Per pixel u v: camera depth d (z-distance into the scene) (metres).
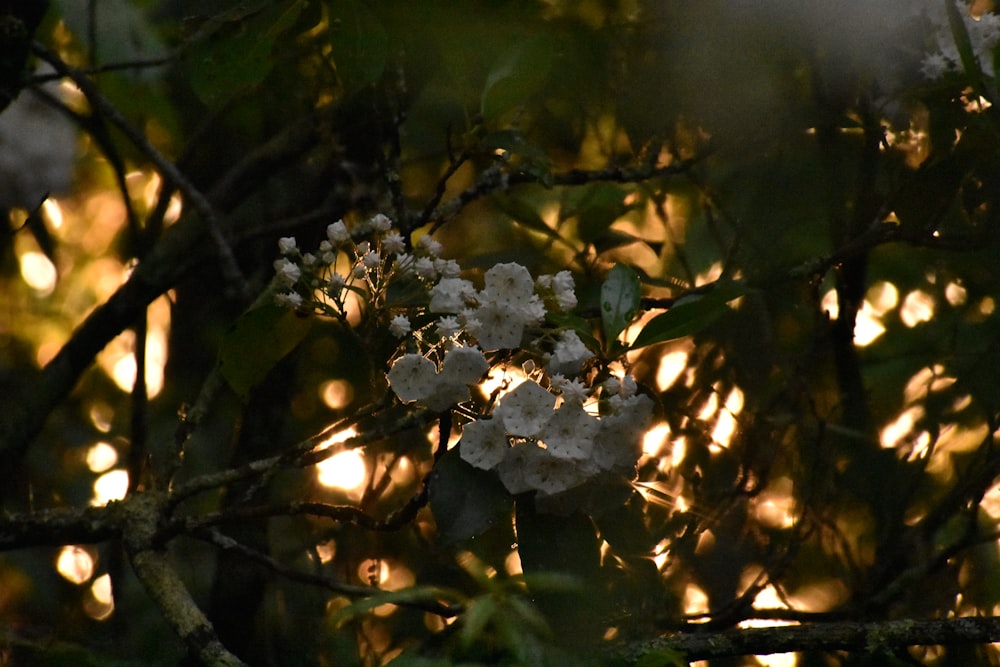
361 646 2.32
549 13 2.26
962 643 2.04
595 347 2.04
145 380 2.28
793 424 2.28
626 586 2.06
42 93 2.31
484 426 2.02
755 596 2.20
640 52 2.27
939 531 2.34
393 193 2.17
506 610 1.97
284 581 2.35
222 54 2.15
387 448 2.31
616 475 2.04
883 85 2.24
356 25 2.14
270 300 2.09
